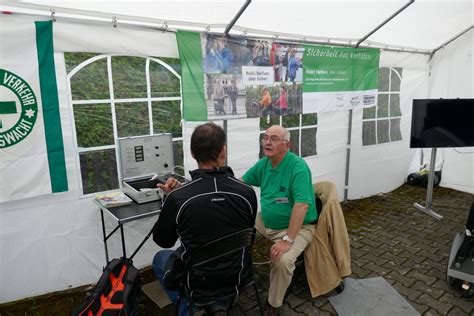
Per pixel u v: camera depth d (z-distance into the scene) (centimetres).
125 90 266
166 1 239
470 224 281
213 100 299
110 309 191
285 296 246
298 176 233
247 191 165
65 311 238
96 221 267
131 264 212
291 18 304
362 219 406
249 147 351
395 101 489
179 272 169
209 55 290
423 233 366
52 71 227
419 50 480
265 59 328
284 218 246
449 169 524
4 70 210
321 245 242
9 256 238
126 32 253
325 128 418
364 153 470
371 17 334
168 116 291
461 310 236
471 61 466
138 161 247
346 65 400
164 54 274
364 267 296
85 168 257
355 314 231
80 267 266
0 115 212
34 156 228
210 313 168
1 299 242
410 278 277
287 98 354
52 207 247
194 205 152
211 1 251
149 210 217
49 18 222
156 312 239
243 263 170
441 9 368
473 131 393
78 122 249
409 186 541
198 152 163
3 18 207
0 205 230
